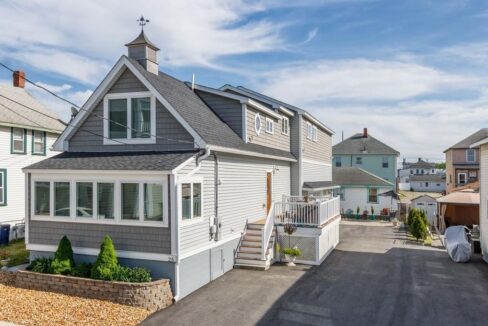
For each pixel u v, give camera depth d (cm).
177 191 1289
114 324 1044
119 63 1533
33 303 1170
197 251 1402
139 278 1235
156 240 1305
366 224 3528
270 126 2231
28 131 2416
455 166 4669
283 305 1234
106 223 1368
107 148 1593
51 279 1292
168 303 1244
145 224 1316
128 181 1341
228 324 1077
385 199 4066
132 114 1562
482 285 1488
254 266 1691
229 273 1623
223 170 1623
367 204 4106
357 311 1191
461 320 1131
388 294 1362
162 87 1593
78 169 1386
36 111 2628
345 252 2139
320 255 1845
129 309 1157
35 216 1466
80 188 1412
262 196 2039
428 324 1101
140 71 1525
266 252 1725
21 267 1435
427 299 1313
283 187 2383
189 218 1366
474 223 2983
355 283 1495
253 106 1955
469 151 4634
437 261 1927
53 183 1447
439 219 3269
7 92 2647
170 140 1502
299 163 2534
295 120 2562
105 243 1284
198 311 1177
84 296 1241
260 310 1188
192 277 1378
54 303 1178
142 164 1354
